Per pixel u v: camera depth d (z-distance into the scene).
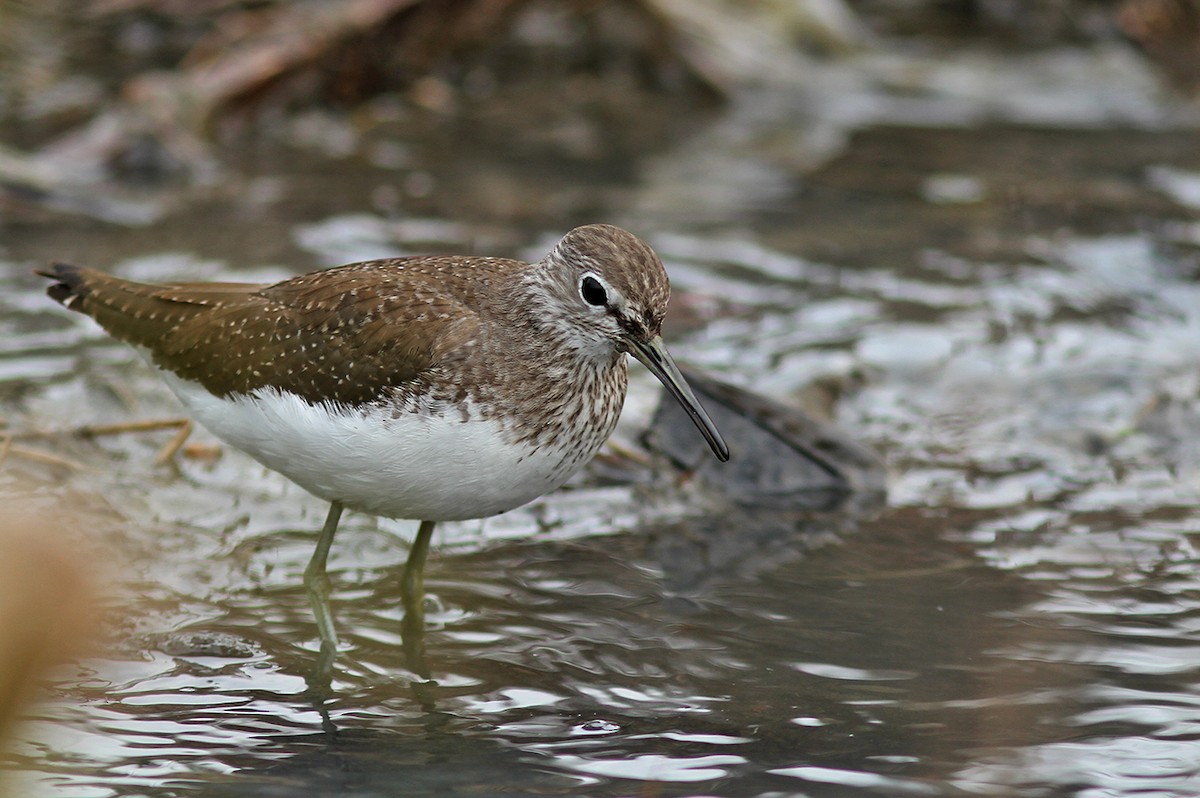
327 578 10.00
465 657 9.44
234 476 11.99
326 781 7.89
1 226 16.27
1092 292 15.96
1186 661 9.34
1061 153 20.16
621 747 8.33
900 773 8.02
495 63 22.08
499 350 9.30
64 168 17.52
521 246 16.36
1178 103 22.19
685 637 9.71
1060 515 11.66
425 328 9.26
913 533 11.38
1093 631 9.75
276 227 16.62
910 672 9.21
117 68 20.50
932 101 22.17
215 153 18.67
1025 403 13.68
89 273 11.02
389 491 9.40
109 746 8.16
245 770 7.97
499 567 10.80
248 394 9.68
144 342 10.45
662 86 22.09
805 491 12.16
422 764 8.12
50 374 13.24
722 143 20.36
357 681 9.10
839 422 13.23
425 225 16.91
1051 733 8.45
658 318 9.53
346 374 9.30
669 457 12.46
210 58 19.95
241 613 9.94
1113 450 12.85
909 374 14.19
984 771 8.03
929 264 16.61
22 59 20.36
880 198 18.58
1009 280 16.22
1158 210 18.16
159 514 11.20
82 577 3.97
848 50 23.55
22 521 3.95
